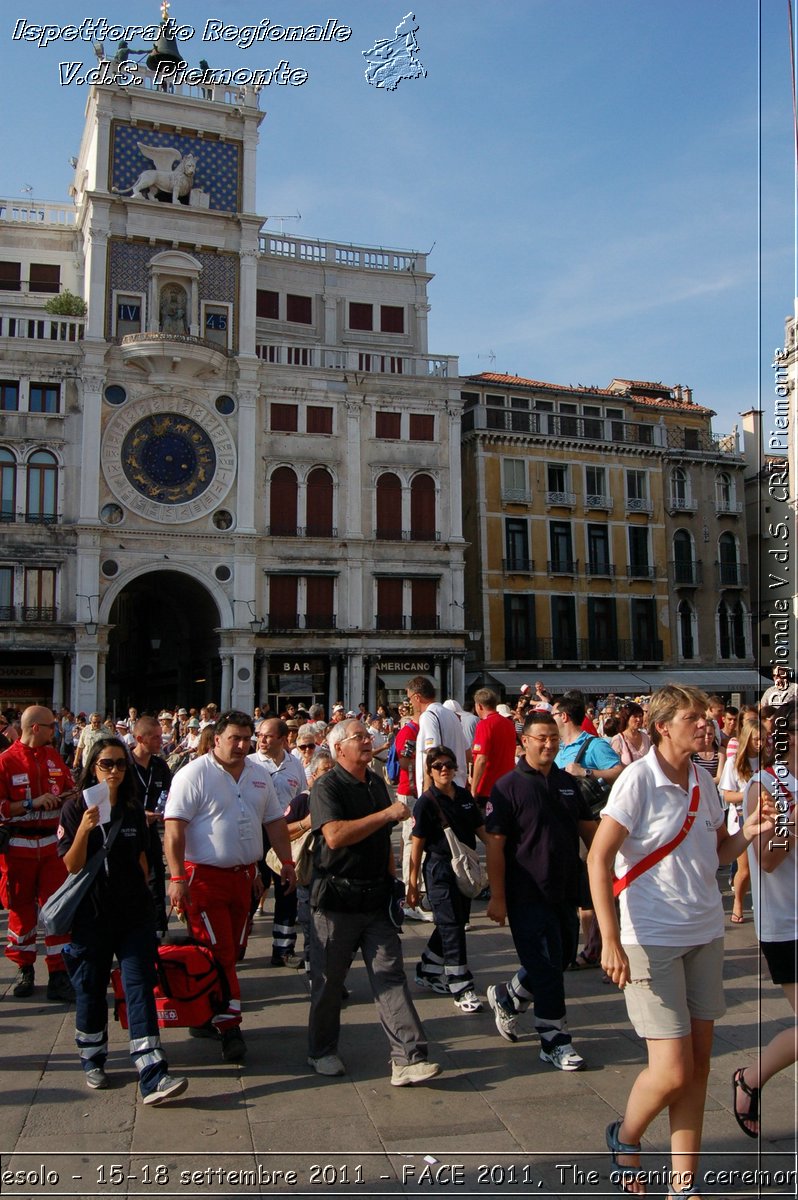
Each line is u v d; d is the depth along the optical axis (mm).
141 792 8977
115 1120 5828
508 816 6914
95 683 34844
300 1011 7996
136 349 35844
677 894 4883
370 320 44094
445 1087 6297
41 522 34969
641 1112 4844
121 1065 6789
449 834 7980
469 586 42688
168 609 43812
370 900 6539
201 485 37188
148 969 6340
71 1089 6324
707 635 46094
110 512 36000
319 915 6598
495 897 6883
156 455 36719
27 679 35219
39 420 35406
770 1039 7016
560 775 7141
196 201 37875
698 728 4953
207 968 6867
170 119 37844
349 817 6586
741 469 48000
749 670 46406
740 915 10578
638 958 4848
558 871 6801
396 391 40156
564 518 43500
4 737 11727
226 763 7293
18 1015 7914
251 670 36906
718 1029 7301
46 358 35531
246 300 38438
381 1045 7145
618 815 4914
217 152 38750
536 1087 6281
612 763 9148
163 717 19406
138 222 37031
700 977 4949
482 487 42188
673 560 45656
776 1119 5730
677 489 46562
